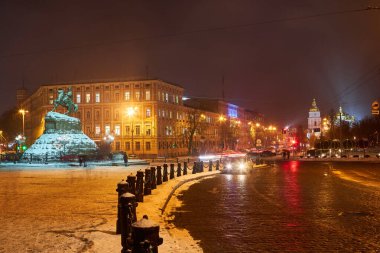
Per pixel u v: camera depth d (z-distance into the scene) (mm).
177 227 12320
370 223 12789
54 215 12938
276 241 10477
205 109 135750
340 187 24141
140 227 5305
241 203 17453
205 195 20453
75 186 22031
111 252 8531
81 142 54031
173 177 28875
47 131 53062
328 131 128625
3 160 51469
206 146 130875
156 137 102625
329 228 12047
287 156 73875
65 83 110875
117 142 105062
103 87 107562
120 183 10516
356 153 80625
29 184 23422
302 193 21109
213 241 10508
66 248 8836
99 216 12758
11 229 10805
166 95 110125
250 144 178000
